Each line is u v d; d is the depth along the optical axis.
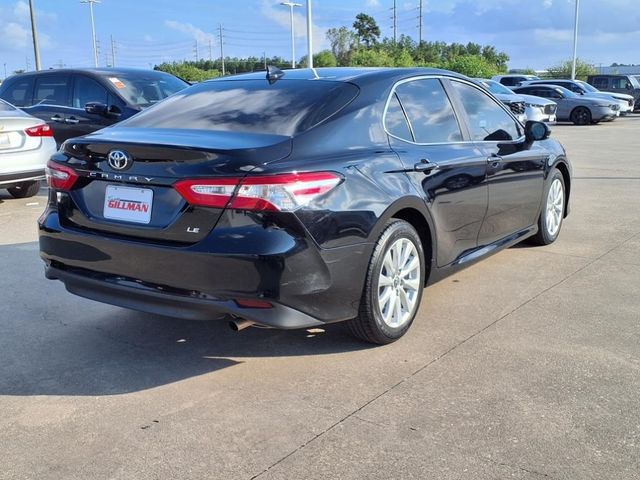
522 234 5.57
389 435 2.92
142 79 9.56
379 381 3.45
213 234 3.18
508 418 3.05
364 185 3.55
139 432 2.98
